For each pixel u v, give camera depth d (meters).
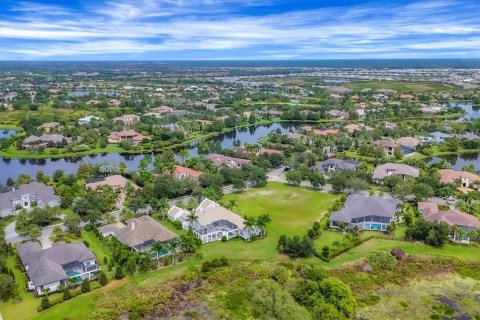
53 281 94.50
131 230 115.88
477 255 113.44
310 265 106.94
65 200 143.62
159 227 118.00
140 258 103.94
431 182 160.38
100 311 87.25
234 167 188.50
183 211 133.38
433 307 92.12
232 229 124.12
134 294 94.12
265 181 173.88
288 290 94.69
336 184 160.88
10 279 92.44
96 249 114.62
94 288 95.81
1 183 176.75
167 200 144.88
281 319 84.38
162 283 98.44
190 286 98.31
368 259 109.75
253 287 94.88
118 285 97.38
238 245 118.44
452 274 104.75
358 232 126.12
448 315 89.31
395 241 121.25
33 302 90.75
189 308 91.12
